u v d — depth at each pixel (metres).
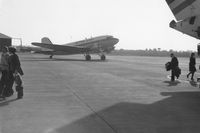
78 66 32.31
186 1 10.55
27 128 6.83
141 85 15.59
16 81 11.12
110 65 35.38
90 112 8.66
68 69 27.48
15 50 11.39
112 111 8.83
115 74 22.58
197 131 6.69
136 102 10.41
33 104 9.88
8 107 9.33
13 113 8.44
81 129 6.79
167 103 10.27
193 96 11.90
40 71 24.75
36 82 16.61
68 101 10.52
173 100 10.90
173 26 11.35
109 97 11.49
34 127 6.93
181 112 8.77
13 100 10.66
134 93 12.64
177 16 11.10
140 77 20.28
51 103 10.10
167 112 8.75
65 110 8.92
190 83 16.83
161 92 13.01
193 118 7.98
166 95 12.12
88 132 6.55
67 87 14.51
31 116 8.06
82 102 10.34
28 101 10.46
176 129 6.84
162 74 23.06
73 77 19.73
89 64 36.84
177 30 11.22
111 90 13.55
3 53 11.35
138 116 8.18
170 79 19.06
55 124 7.22
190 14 10.52
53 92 12.77
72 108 9.23
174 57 17.77
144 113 8.58
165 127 7.01
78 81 17.30
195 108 9.39
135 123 7.38
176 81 17.88
